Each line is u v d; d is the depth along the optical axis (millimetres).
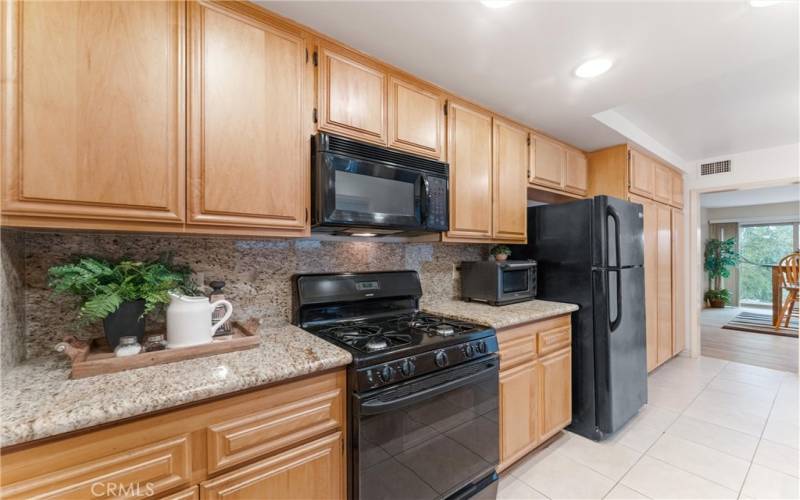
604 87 1913
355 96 1541
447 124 1922
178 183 1113
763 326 5516
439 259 2393
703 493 1697
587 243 2223
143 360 1041
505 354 1784
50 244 1178
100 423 782
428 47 1545
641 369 2475
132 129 1036
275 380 1028
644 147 2947
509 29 1427
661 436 2227
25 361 1096
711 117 2664
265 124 1283
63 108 944
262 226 1283
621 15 1344
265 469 1028
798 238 6832
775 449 2062
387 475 1239
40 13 921
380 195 1567
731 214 7398
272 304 1646
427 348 1373
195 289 1344
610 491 1721
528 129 2436
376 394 1212
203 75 1155
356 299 1781
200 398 904
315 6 1286
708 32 1439
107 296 1062
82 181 969
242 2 1243
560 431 2312
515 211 2309
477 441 1562
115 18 1016
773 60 1865
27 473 727
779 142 3268
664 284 3486
